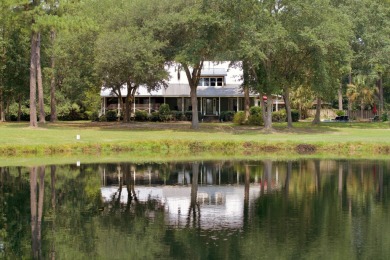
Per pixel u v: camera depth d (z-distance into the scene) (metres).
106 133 57.84
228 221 25.28
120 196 31.12
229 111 86.19
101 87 81.88
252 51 54.47
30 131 56.47
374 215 26.16
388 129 66.88
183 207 28.30
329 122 79.88
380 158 45.91
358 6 71.88
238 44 57.28
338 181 35.25
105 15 68.38
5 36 70.38
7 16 56.00
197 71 69.94
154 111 87.38
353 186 33.53
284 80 60.53
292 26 57.28
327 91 64.88
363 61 72.06
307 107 92.31
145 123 73.31
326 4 57.34
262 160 44.78
